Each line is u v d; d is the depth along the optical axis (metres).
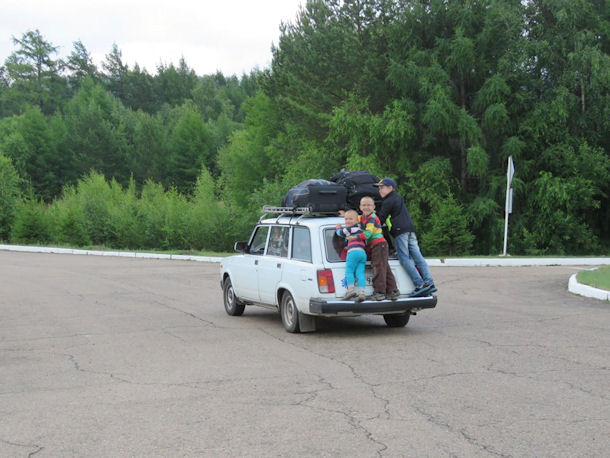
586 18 33.44
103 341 9.79
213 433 5.21
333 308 9.32
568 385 6.54
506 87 30.98
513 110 32.19
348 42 36.12
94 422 5.60
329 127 37.53
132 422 5.57
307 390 6.54
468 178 34.47
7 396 6.60
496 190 32.44
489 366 7.48
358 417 5.56
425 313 11.98
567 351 8.30
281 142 48.94
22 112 127.19
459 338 9.39
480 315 11.64
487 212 31.27
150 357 8.48
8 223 46.62
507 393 6.27
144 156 99.75
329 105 38.38
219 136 116.00
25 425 5.55
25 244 41.66
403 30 33.75
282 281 10.30
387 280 9.72
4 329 11.12
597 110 31.69
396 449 4.74
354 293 9.37
